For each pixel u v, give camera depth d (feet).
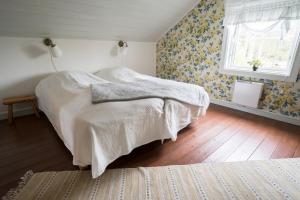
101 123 4.20
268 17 7.48
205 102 7.34
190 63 11.43
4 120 8.16
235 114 9.04
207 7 9.71
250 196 4.09
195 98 6.72
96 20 8.46
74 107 5.03
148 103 5.20
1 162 5.29
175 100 5.92
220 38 9.54
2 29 6.98
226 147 6.10
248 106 8.99
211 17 9.67
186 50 11.43
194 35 10.73
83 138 4.10
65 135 4.92
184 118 6.39
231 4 8.46
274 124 7.86
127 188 4.31
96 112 4.47
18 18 6.74
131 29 10.37
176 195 4.11
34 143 6.32
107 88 6.15
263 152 5.80
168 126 5.51
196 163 5.27
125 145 4.65
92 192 4.18
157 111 5.23
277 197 4.06
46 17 7.19
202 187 4.35
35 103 8.52
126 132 4.62
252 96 8.63
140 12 9.06
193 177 4.68
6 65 7.67
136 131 4.89
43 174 4.75
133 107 4.90
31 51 8.14
